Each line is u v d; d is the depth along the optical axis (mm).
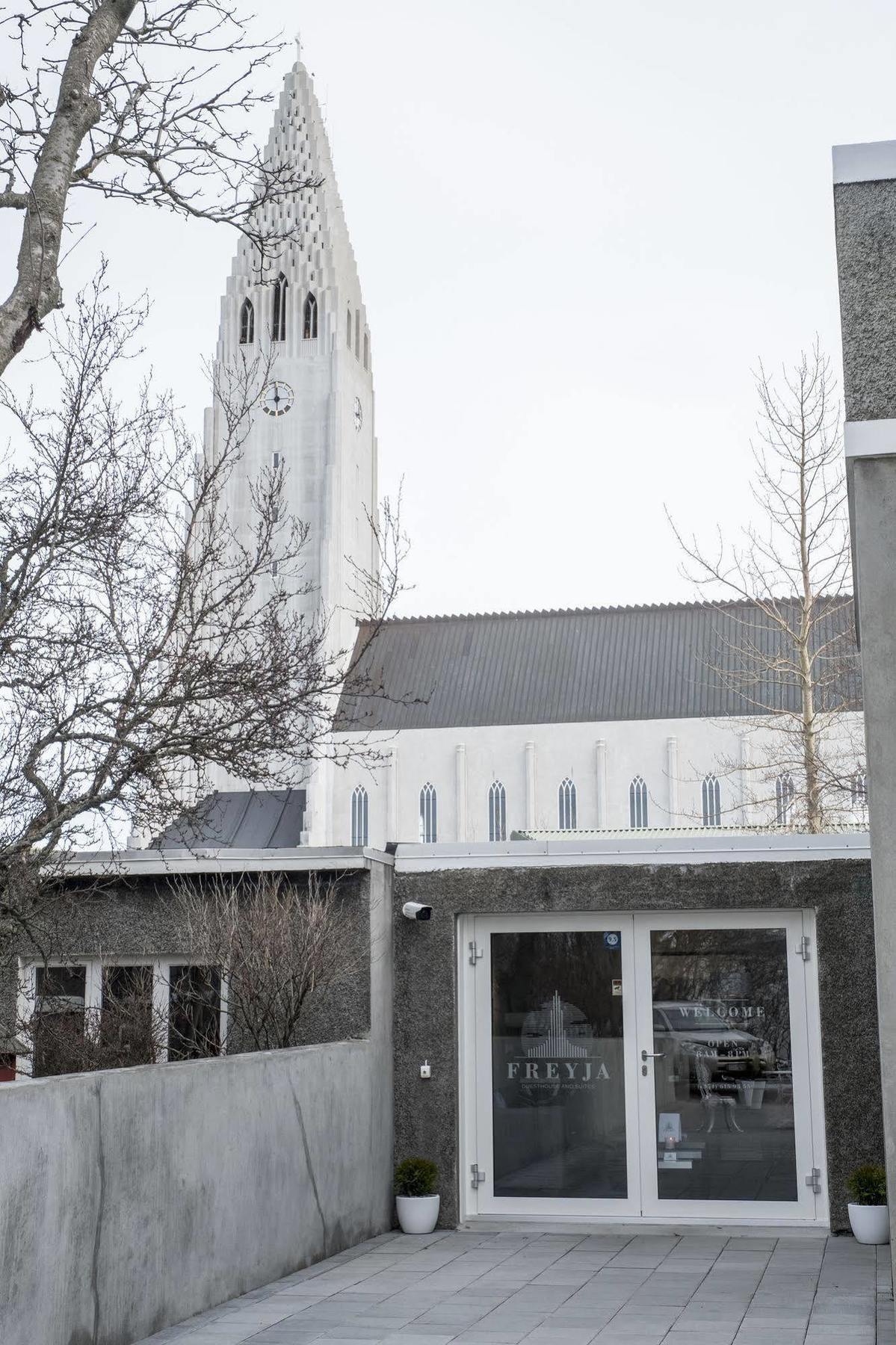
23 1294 5742
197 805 7703
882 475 5828
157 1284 7008
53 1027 10133
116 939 11055
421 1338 6855
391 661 87188
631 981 10797
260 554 8031
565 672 84438
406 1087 10852
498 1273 8625
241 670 7414
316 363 92875
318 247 94562
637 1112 10617
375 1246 9750
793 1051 10406
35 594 7691
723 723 74500
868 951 10180
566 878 10805
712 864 10555
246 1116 8211
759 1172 10336
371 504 99125
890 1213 5465
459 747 80312
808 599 23922
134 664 7613
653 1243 9688
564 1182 10672
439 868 11055
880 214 6039
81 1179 6301
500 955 11055
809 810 25453
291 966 10164
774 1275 8445
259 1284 8227
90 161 7195
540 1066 10852
